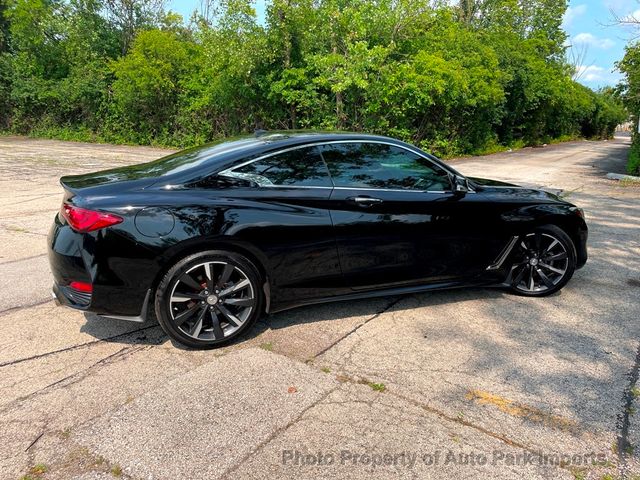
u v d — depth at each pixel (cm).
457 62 1708
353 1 1534
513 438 236
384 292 376
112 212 295
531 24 3497
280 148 339
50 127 2603
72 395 267
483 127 2091
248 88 1700
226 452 223
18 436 232
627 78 1207
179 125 2147
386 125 1565
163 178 318
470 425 245
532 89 2372
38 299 399
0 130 2795
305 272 341
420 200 369
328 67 1487
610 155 2172
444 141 1781
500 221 395
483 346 330
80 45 2512
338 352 320
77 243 298
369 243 355
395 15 1559
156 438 231
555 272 417
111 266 296
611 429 244
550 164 1669
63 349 319
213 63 1716
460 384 282
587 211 802
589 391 277
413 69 1534
